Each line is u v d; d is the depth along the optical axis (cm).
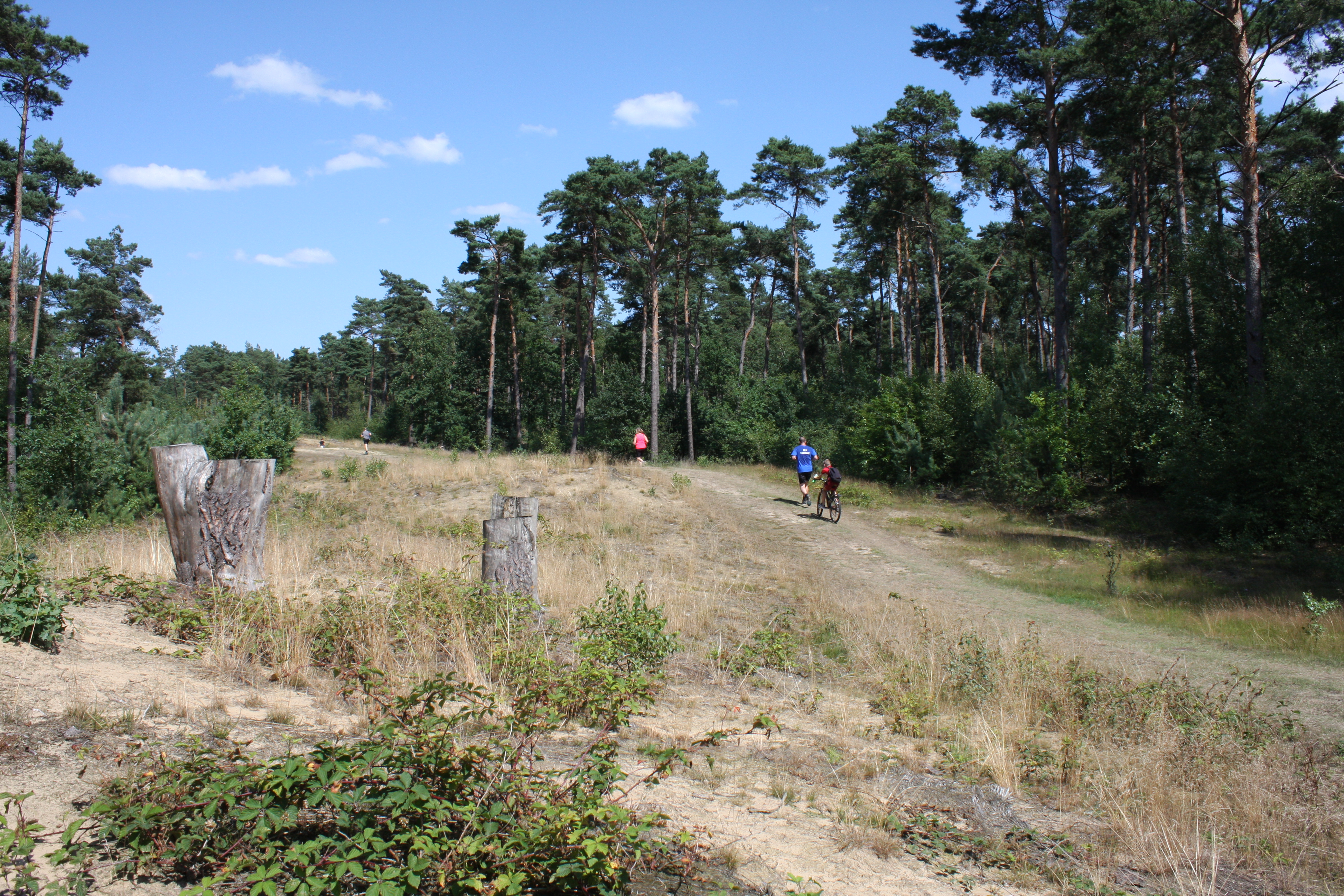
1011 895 379
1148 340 2695
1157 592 1362
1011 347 4159
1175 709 677
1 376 3369
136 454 1958
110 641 557
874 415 2980
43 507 1772
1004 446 2414
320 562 1078
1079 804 513
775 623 1024
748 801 456
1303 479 1716
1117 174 3316
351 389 10225
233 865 272
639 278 4853
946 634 933
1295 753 601
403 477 2202
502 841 304
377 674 488
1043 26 2595
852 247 5119
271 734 427
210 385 10931
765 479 2836
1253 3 2056
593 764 368
